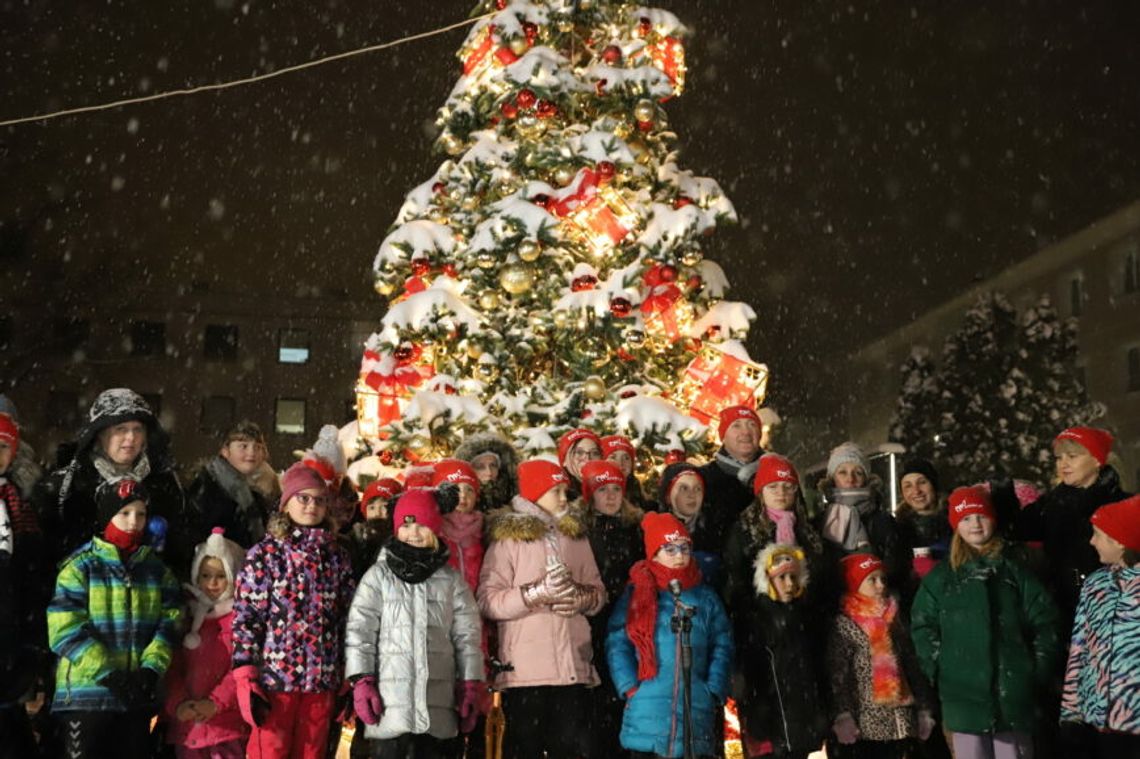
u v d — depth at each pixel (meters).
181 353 42.97
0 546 4.84
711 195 9.59
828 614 5.98
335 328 44.91
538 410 8.59
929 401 33.91
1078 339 36.16
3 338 29.77
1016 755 5.66
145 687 4.91
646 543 5.75
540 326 8.87
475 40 9.66
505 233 8.66
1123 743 5.00
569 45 9.84
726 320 9.47
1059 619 5.81
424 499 5.32
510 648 5.57
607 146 8.70
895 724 5.72
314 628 5.24
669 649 5.49
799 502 6.18
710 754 5.38
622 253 8.98
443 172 9.49
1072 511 6.08
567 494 6.24
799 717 5.59
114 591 4.98
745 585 6.00
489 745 6.26
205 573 5.45
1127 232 34.16
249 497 6.19
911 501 6.93
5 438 5.04
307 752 5.16
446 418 8.28
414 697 5.09
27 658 4.95
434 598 5.28
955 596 5.85
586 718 5.56
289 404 44.03
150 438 5.57
